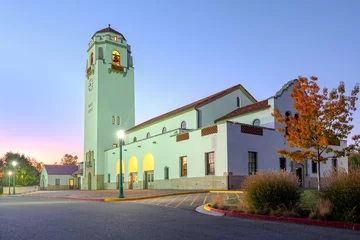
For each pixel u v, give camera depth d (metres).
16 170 66.88
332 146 33.91
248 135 29.06
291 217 10.71
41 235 8.31
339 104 18.16
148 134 46.78
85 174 56.19
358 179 10.28
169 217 11.65
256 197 12.06
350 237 8.12
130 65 58.16
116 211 13.67
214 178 28.61
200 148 30.67
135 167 44.62
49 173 76.69
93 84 55.78
